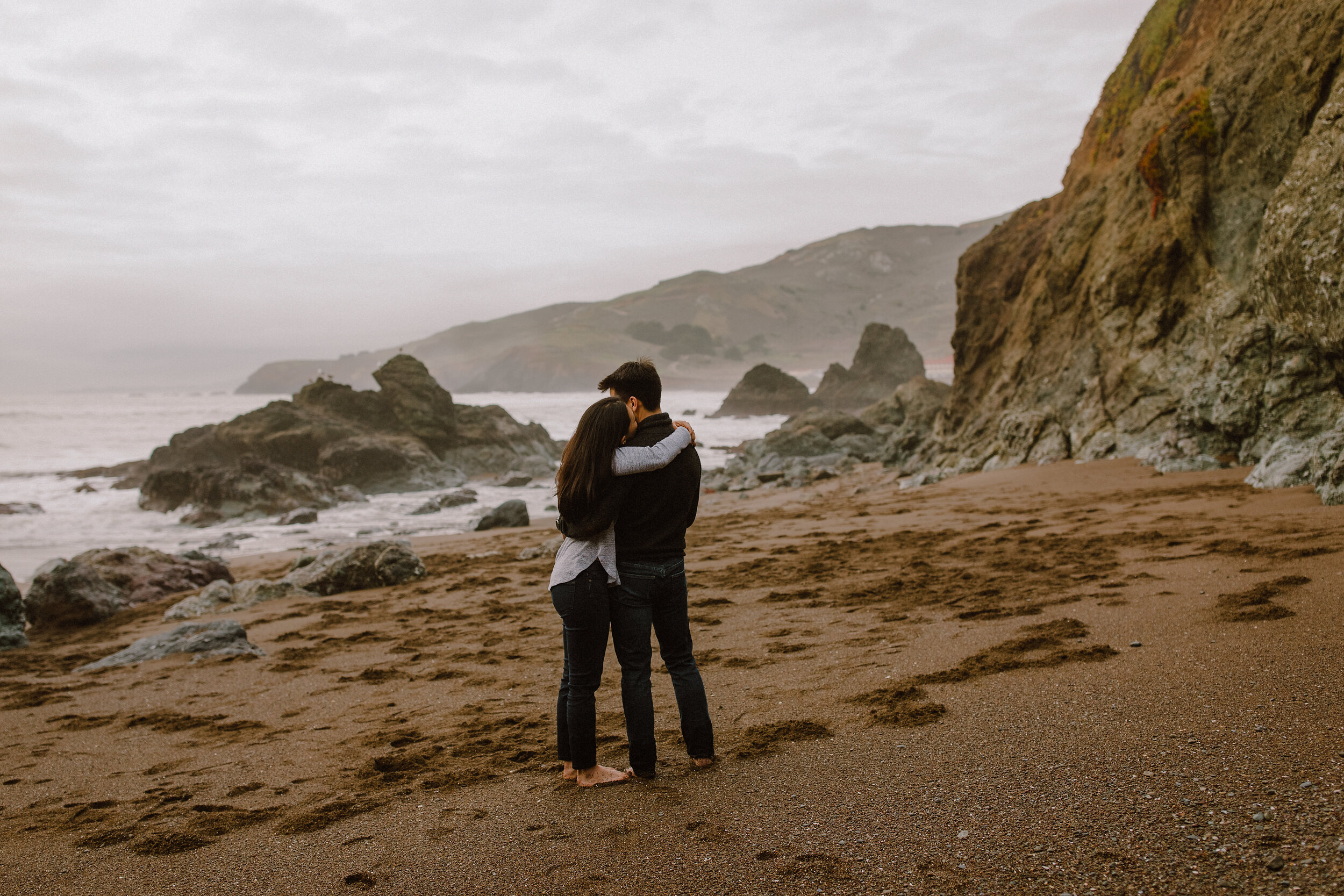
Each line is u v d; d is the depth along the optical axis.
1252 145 13.53
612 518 3.00
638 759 3.05
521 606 7.86
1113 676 3.51
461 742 3.88
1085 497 11.05
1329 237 9.55
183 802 3.41
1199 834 2.12
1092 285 17.34
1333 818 2.08
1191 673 3.39
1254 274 11.55
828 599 6.44
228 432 37.09
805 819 2.53
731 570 8.45
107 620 10.58
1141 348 15.73
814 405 85.06
